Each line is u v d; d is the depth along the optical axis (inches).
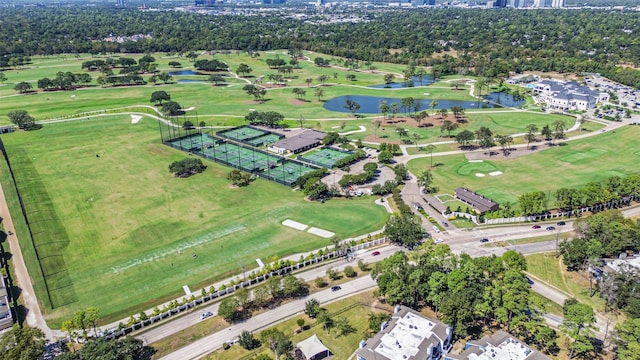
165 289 5064.0
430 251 5201.8
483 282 4726.9
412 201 7076.8
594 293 4813.0
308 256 5502.0
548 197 7012.8
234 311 4478.3
